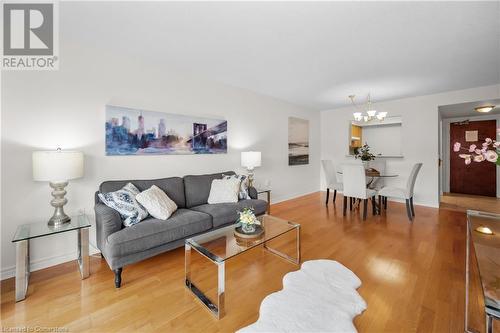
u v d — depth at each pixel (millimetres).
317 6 1820
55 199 2066
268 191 3781
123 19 1993
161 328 1465
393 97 4652
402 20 2006
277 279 2006
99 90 2516
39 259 2191
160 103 3006
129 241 1916
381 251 2506
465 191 5750
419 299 1706
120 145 2670
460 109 4699
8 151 2016
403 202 4879
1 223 1998
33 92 2121
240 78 3529
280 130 4855
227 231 2242
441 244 2678
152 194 2408
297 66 3043
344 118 5691
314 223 3475
